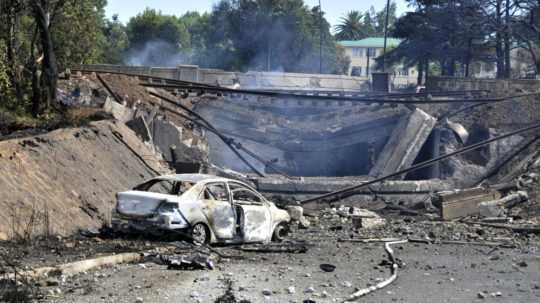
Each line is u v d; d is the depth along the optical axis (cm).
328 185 3462
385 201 3453
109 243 1591
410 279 1393
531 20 7831
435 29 8456
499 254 1856
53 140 2078
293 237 2117
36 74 2864
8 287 1089
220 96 4106
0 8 3106
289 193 3438
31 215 1628
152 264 1407
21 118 2661
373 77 5584
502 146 3919
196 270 1357
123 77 3641
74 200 1873
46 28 2875
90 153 2238
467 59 8538
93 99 3325
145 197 1638
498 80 4306
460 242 2102
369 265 1567
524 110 4031
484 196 3061
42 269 1225
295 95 3431
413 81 12794
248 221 1791
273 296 1147
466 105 4112
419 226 2627
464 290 1296
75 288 1142
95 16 5006
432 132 4000
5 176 1698
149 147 3112
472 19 8088
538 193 3159
